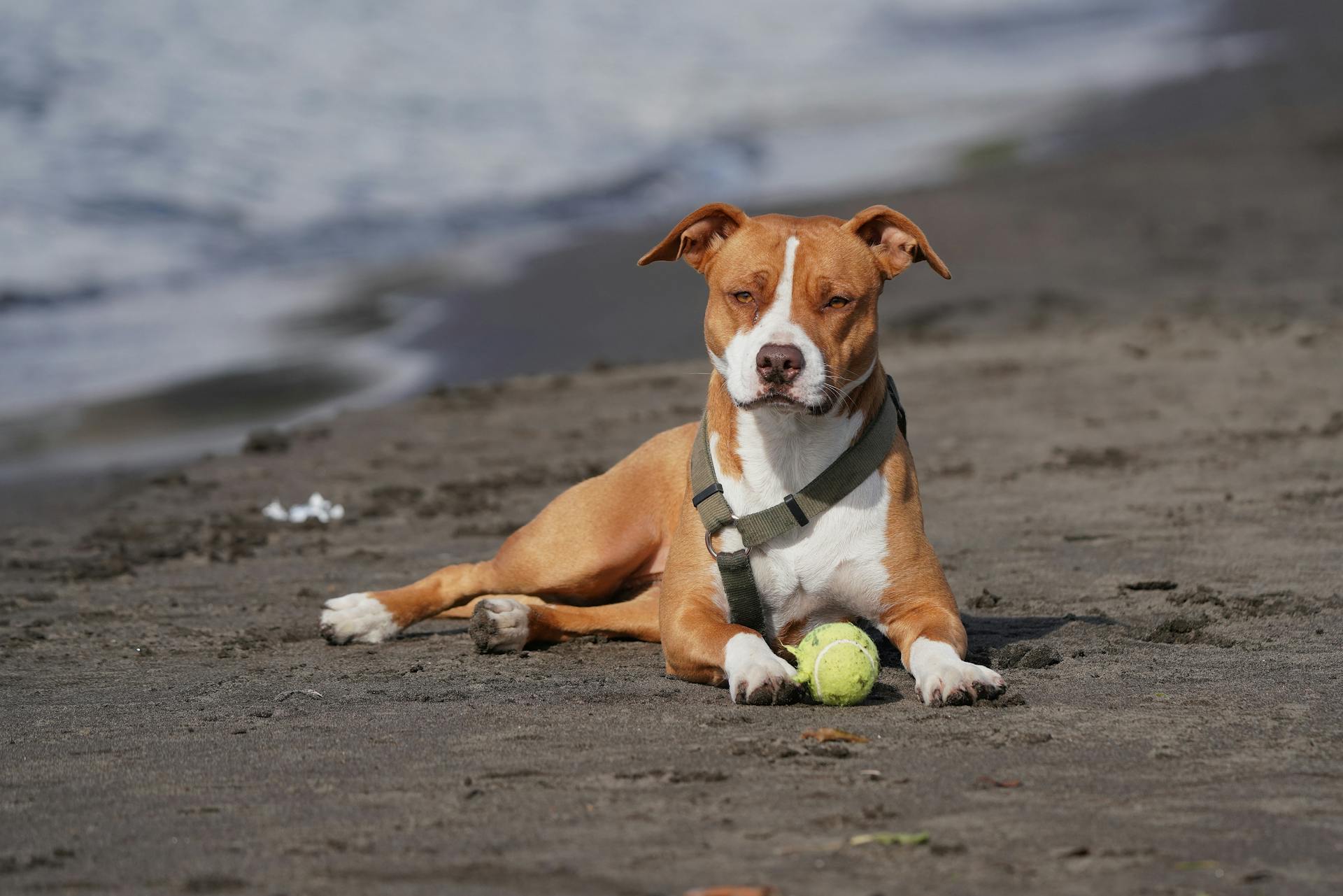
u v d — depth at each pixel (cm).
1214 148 3325
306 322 2333
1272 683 695
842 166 3566
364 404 1881
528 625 828
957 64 4928
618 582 888
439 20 4650
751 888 421
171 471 1547
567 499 882
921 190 3131
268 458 1547
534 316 2347
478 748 597
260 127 3459
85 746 624
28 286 2442
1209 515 1159
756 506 743
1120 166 3231
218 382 1994
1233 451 1404
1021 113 4109
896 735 607
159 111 3388
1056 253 2562
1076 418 1584
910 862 449
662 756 579
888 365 1898
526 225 3058
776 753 575
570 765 568
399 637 888
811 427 733
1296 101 3862
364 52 4181
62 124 3184
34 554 1184
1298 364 1761
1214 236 2616
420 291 2530
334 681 759
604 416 1697
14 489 1484
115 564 1105
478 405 1775
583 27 4938
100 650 856
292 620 938
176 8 4141
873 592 748
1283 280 2286
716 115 4125
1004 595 937
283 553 1159
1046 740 593
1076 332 2023
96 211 2820
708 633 710
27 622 938
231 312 2381
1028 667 740
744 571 738
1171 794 519
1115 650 774
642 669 775
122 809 524
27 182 2873
